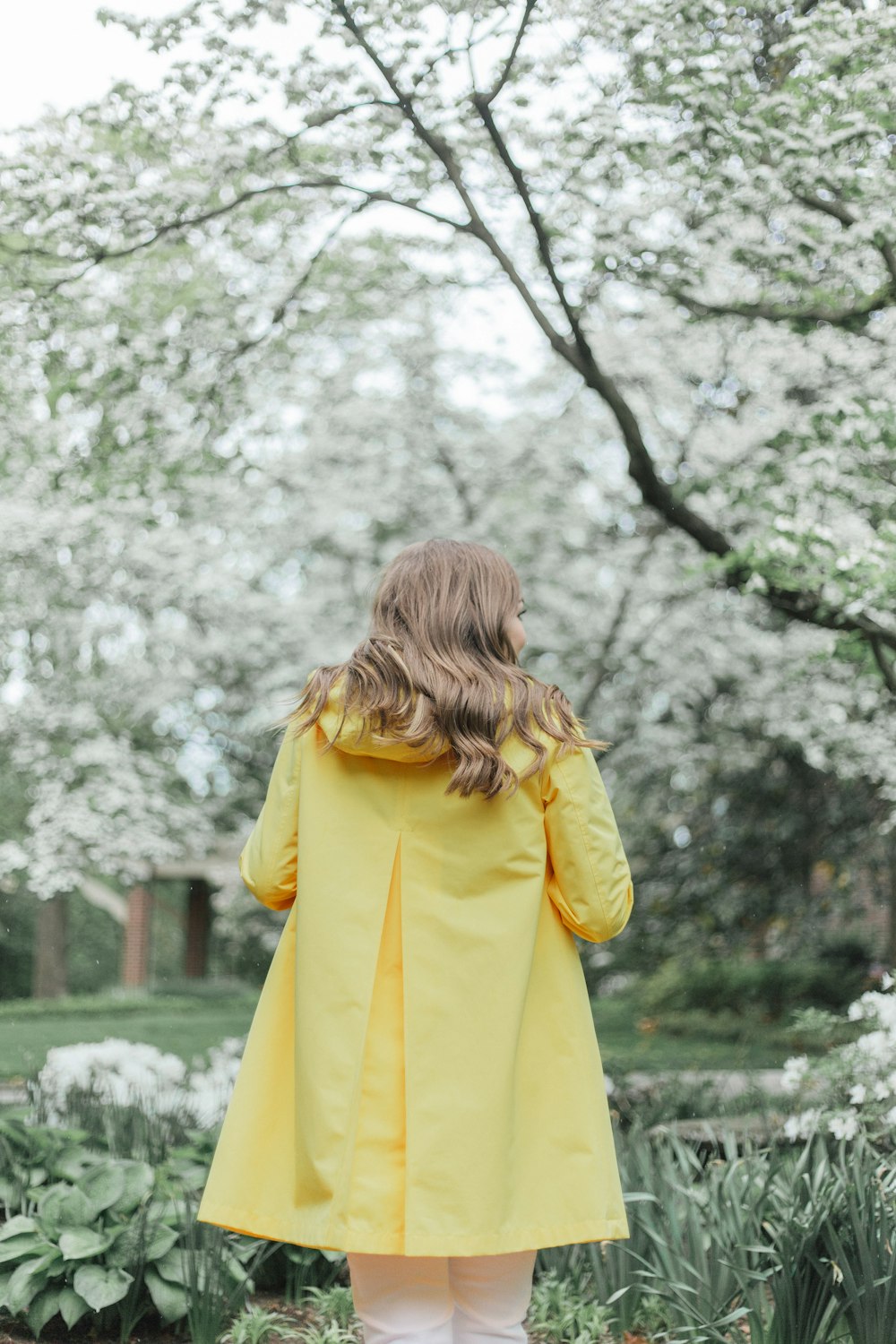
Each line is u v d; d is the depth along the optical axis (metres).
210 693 10.37
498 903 1.77
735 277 5.26
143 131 4.82
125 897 24.30
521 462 10.33
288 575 11.08
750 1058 7.12
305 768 1.86
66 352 5.55
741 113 4.25
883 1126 3.09
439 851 1.78
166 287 6.07
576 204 5.10
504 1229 1.65
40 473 7.20
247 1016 14.65
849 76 4.08
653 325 7.60
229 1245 3.00
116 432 5.95
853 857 11.39
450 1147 1.65
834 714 6.52
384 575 1.89
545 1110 1.76
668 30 4.19
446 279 6.91
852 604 3.98
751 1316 2.49
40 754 8.51
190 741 10.47
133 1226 2.81
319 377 9.48
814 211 4.80
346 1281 3.26
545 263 4.91
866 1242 2.41
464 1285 1.78
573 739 1.81
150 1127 3.68
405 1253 1.60
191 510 8.87
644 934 12.20
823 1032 3.58
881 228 4.23
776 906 11.88
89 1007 15.45
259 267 6.07
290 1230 1.67
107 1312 2.82
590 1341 2.72
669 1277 2.67
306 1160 1.66
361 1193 1.65
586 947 11.62
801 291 4.83
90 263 5.17
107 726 9.41
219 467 6.54
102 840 7.98
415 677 1.74
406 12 4.25
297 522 10.20
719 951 12.36
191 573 8.80
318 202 5.44
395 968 1.75
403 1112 1.69
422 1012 1.71
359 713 1.76
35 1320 2.71
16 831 17.80
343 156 5.00
